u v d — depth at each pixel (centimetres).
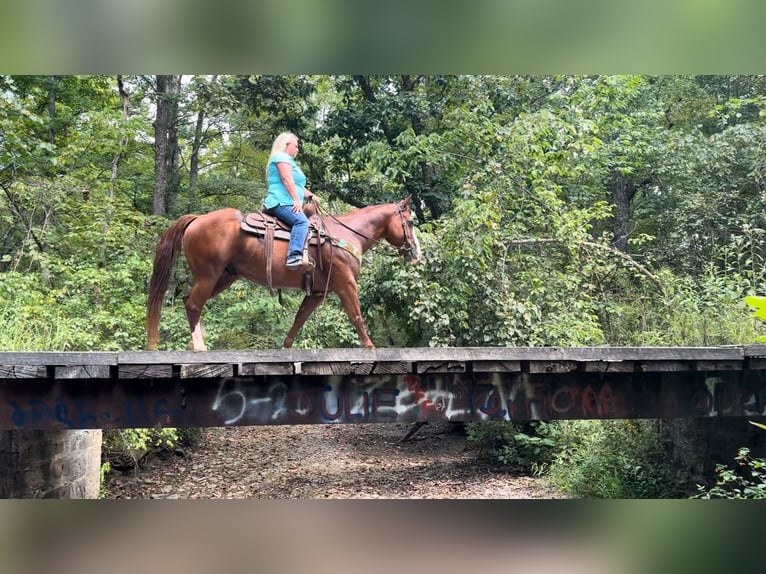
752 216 1140
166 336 1162
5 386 473
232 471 1116
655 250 1315
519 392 530
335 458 1230
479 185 1192
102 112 1241
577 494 834
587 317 1033
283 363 484
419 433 1456
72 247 1148
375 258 1155
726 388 557
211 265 565
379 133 1591
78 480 743
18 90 1277
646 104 1568
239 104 1505
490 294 1045
